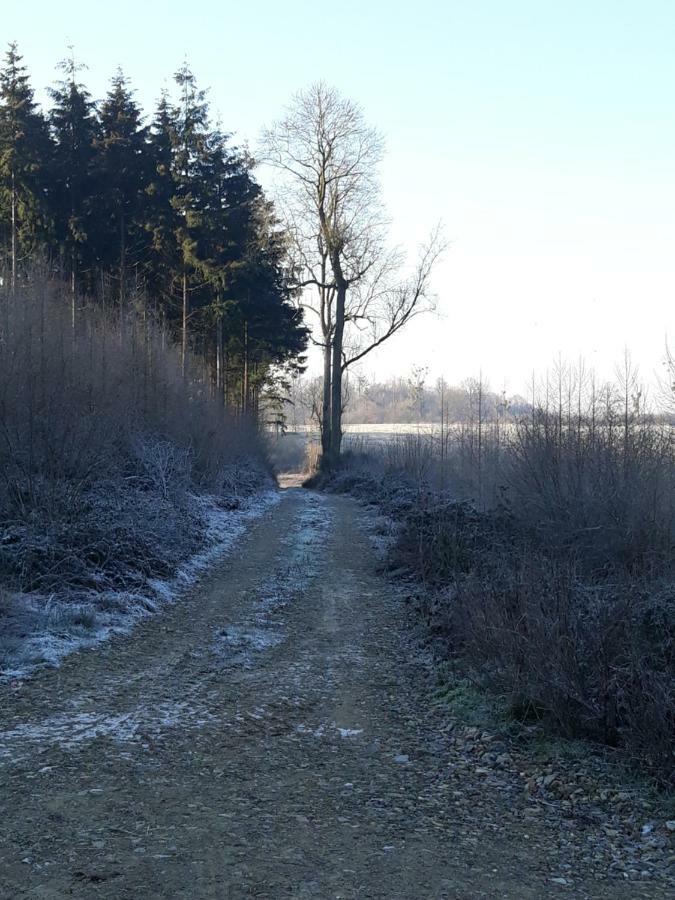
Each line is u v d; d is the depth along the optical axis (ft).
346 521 83.82
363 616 43.34
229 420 110.52
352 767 22.47
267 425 178.91
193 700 28.07
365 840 17.62
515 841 18.04
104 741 23.32
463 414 105.60
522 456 54.29
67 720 25.14
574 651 25.03
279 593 48.49
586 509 44.98
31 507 48.01
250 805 19.24
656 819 19.16
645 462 47.37
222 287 123.34
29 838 16.79
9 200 114.52
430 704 28.78
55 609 38.24
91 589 42.47
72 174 118.52
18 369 56.29
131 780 20.43
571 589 29.43
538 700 25.43
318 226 139.13
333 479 134.21
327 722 26.48
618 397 51.88
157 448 72.49
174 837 17.16
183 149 126.11
